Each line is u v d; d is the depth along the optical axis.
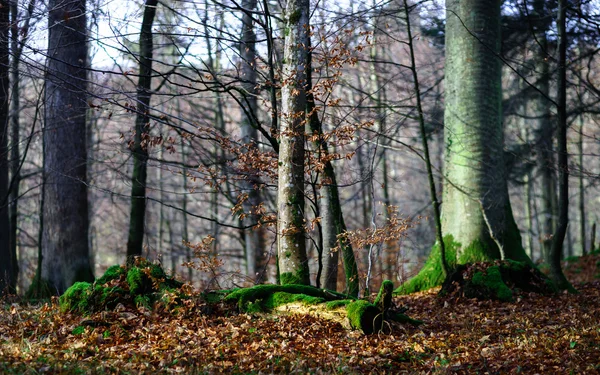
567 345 7.02
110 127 22.27
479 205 13.34
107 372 5.83
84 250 13.16
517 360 6.49
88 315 7.76
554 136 19.95
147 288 8.20
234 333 7.26
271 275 19.56
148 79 13.10
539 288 11.84
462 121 13.53
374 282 17.64
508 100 19.58
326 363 6.46
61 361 5.97
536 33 17.28
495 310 10.44
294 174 9.59
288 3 9.88
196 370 6.00
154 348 6.67
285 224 9.54
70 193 13.03
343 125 11.00
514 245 13.27
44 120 12.94
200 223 31.42
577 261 18.86
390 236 10.00
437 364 6.54
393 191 32.09
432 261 13.69
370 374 6.23
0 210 14.23
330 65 9.96
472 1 13.44
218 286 9.64
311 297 8.18
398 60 22.09
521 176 21.16
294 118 9.54
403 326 8.28
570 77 16.73
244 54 13.70
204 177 11.12
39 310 8.34
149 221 25.45
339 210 10.99
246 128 16.33
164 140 10.77
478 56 13.45
